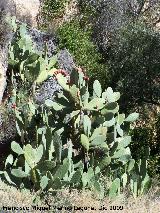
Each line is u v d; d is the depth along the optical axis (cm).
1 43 1067
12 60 1079
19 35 1148
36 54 1073
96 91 880
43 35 1301
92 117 856
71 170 805
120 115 891
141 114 1294
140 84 1243
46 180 773
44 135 805
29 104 884
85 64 1377
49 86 1119
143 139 1218
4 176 811
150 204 809
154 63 1230
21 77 1078
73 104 857
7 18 1095
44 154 799
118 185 790
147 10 1563
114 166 873
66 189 779
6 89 1078
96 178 804
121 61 1288
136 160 1182
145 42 1245
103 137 830
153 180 930
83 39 1413
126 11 1503
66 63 1293
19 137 959
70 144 832
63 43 1365
